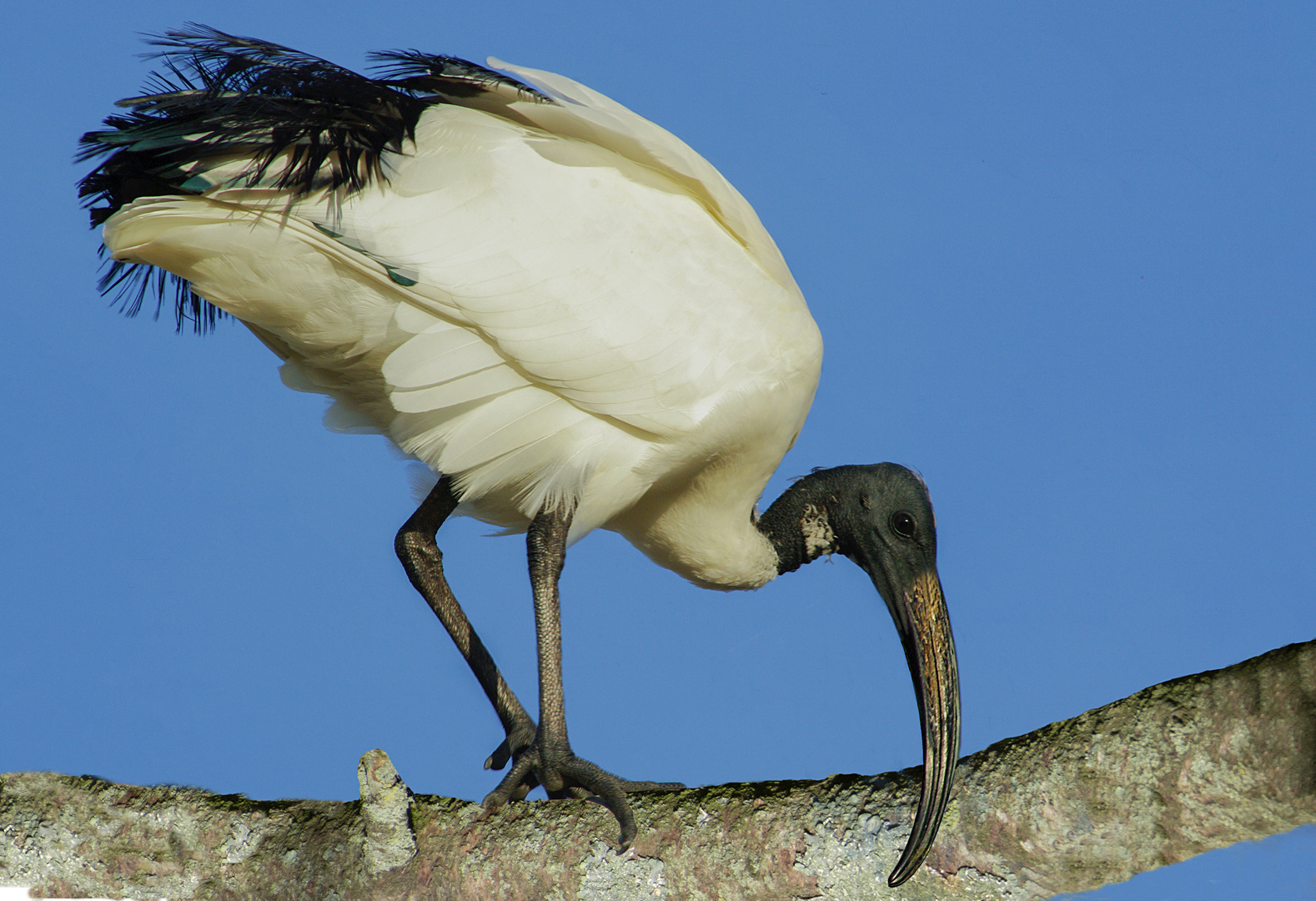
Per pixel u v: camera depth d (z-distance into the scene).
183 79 7.66
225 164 7.20
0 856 7.21
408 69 8.23
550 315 7.51
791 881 6.02
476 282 7.37
